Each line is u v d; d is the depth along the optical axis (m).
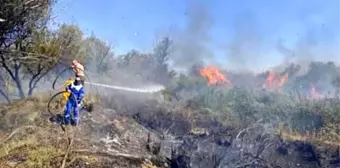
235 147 13.35
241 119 20.19
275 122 20.47
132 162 8.80
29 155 7.74
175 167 10.32
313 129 19.64
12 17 12.75
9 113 10.80
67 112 10.29
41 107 11.62
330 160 15.37
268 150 14.91
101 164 8.02
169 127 17.27
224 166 11.41
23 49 14.73
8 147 8.27
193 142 12.64
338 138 18.08
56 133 9.66
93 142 9.62
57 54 15.45
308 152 15.83
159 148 10.95
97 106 12.85
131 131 11.54
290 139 16.95
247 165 12.13
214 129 17.86
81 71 10.59
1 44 13.52
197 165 10.95
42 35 15.12
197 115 20.09
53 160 7.70
